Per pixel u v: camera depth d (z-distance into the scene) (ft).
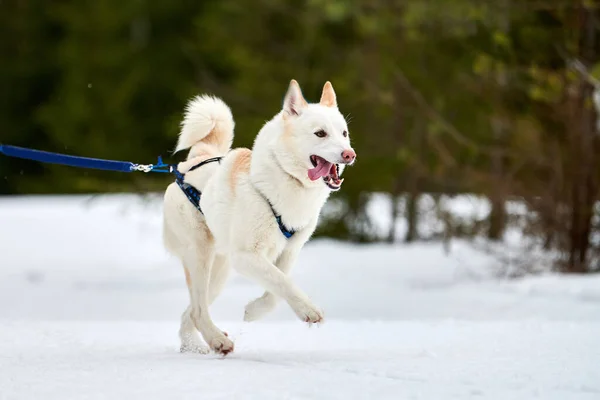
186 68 92.53
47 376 18.84
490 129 58.44
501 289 44.86
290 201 22.26
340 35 70.13
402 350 22.68
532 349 22.26
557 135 50.16
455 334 26.81
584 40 48.21
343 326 30.53
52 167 87.45
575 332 26.16
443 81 59.41
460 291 45.52
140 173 65.62
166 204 25.44
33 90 110.73
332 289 48.96
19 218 84.89
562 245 49.65
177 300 48.11
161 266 64.34
